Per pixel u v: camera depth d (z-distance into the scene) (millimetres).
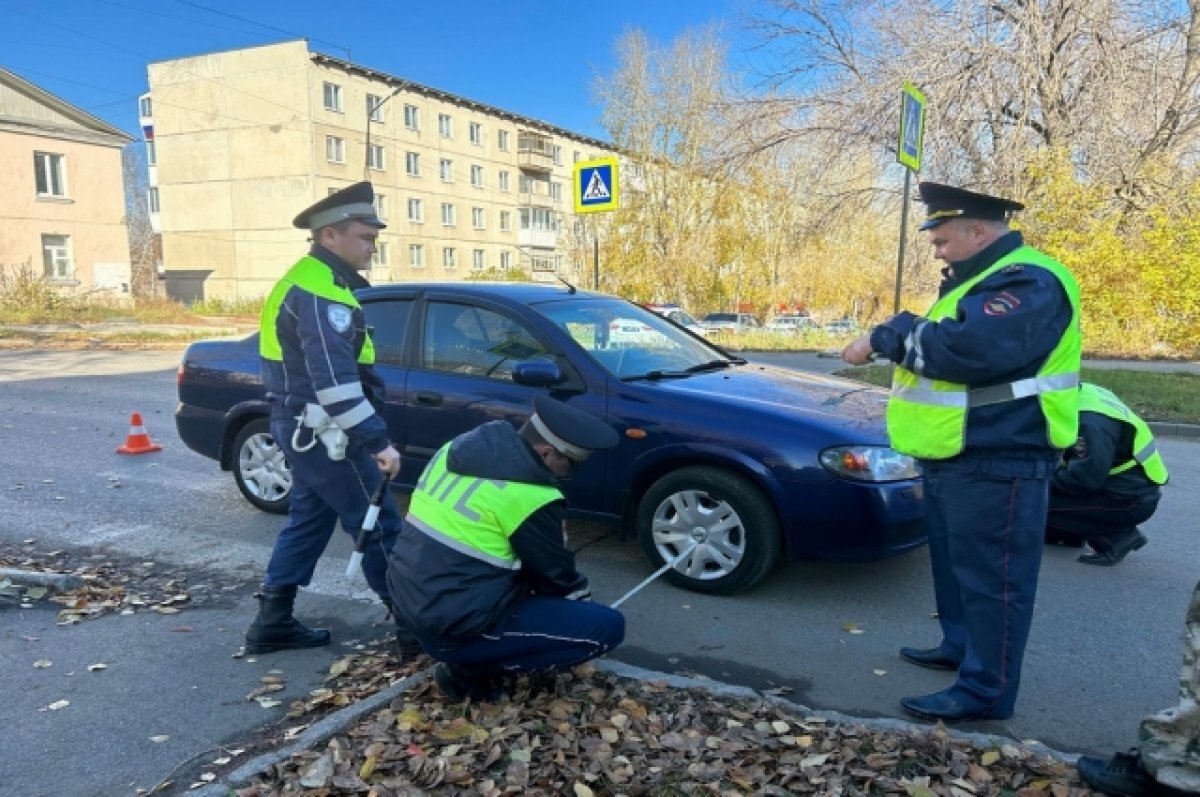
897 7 17703
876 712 3221
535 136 58469
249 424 5820
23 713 3174
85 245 33375
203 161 46000
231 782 2623
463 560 2893
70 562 4902
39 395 11359
